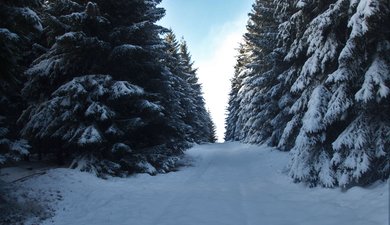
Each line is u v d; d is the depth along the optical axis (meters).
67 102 16.55
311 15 16.11
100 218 10.99
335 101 12.59
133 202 12.91
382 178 11.74
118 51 17.67
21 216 10.73
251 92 34.38
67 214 11.49
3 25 11.63
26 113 17.97
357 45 12.06
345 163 11.90
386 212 9.41
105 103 17.89
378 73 11.32
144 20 20.12
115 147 17.47
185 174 20.95
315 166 14.05
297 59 18.53
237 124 55.00
